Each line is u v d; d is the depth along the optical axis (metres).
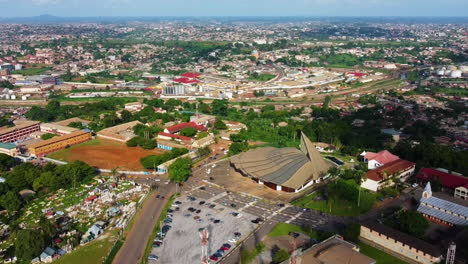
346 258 179.38
